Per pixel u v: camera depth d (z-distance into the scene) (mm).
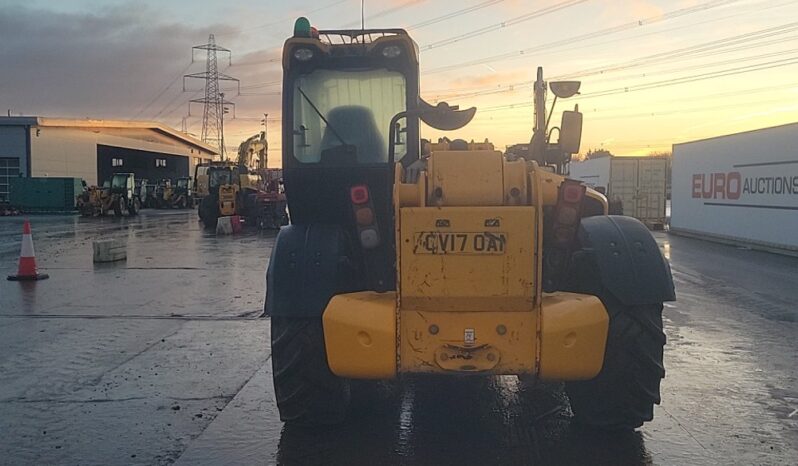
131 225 31578
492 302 4227
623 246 4773
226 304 10602
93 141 54156
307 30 5516
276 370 4938
